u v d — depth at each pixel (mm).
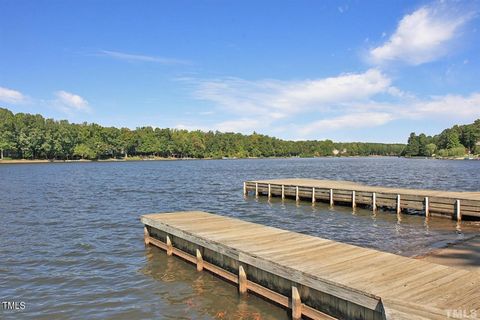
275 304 8477
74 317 8250
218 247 9789
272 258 8297
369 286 6469
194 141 149125
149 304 8852
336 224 18641
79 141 114625
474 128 143875
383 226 17891
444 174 56219
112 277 10727
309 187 26203
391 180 44875
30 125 105625
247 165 101938
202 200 29047
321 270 7398
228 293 9258
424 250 13094
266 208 24375
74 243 14719
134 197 30953
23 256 12930
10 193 33219
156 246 13883
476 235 15219
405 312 5535
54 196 31188
